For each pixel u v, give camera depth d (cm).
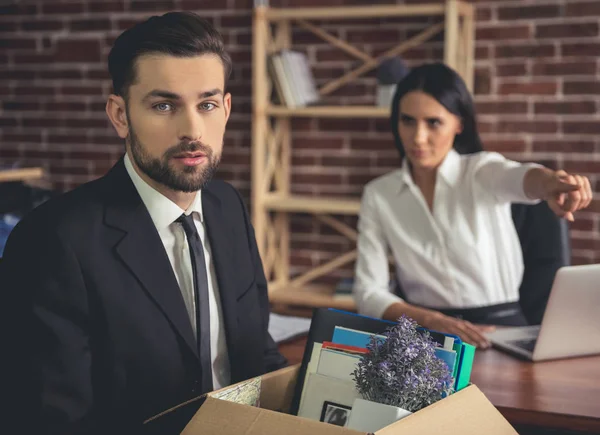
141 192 130
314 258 364
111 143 385
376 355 102
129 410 123
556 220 230
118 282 122
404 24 337
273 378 113
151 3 368
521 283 234
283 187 360
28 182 380
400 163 346
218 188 152
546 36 321
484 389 144
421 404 100
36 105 393
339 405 109
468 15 324
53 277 118
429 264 229
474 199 225
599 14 313
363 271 233
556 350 162
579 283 154
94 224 124
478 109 334
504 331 184
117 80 121
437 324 184
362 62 346
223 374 140
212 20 361
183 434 94
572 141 323
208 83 118
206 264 138
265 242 355
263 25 329
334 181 357
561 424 132
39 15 385
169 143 118
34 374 115
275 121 353
